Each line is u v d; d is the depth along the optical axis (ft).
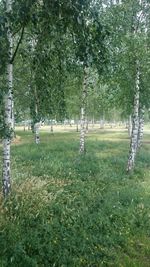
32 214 29.91
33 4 24.00
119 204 38.42
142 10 60.90
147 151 95.50
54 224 29.53
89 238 28.76
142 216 35.42
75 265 24.86
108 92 66.08
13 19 23.77
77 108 135.23
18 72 40.93
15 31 29.45
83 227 30.73
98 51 26.81
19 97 56.34
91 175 52.24
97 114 184.55
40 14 24.86
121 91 64.54
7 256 24.44
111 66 51.03
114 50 55.16
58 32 28.07
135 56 57.47
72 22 24.98
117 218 33.99
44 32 28.27
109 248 28.07
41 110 36.37
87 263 25.43
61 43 30.12
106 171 56.24
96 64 27.96
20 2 23.71
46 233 27.99
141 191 45.03
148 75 61.93
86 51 26.16
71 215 32.48
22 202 31.04
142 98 68.95
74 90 76.38
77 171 53.62
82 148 74.74
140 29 61.62
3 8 25.52
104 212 34.94
